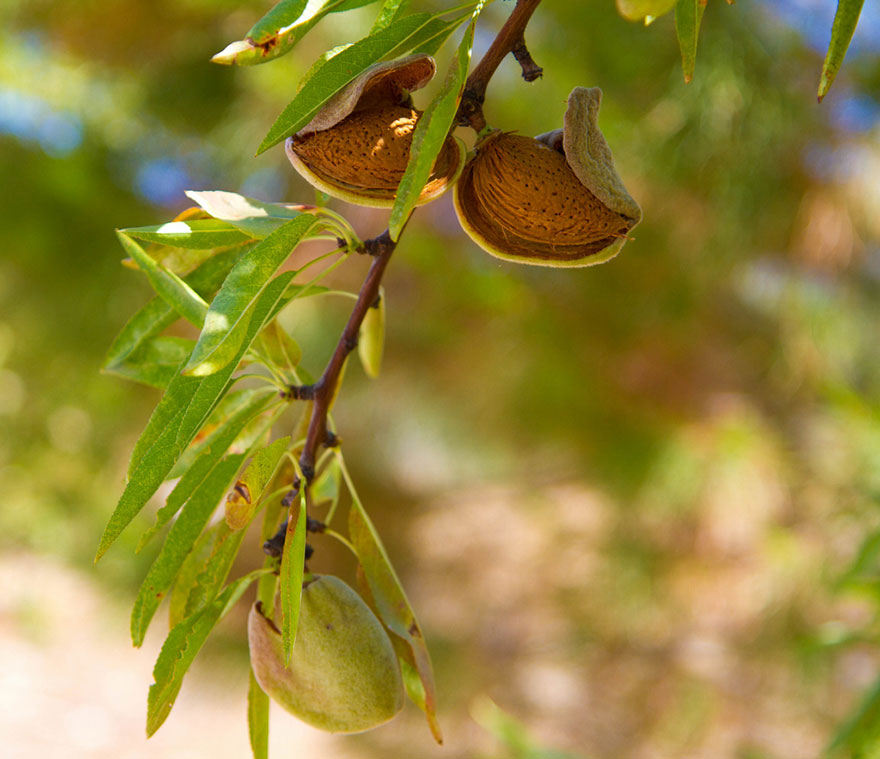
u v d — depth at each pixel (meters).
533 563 1.90
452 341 1.44
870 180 1.14
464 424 1.77
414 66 0.36
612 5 1.03
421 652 0.39
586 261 0.38
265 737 0.39
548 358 1.38
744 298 1.37
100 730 1.81
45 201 1.29
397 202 0.34
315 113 0.36
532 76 0.37
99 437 1.62
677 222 1.19
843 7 0.35
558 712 1.62
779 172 1.11
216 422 0.41
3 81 1.30
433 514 1.92
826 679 1.34
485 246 0.38
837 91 1.10
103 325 1.38
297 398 0.40
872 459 0.99
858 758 0.57
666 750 1.51
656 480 1.39
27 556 2.28
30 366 1.49
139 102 1.35
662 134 1.09
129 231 0.39
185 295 0.40
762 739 1.41
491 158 0.37
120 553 1.53
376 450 1.70
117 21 1.25
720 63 1.03
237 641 1.50
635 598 1.54
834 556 1.28
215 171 1.40
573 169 0.37
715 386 1.42
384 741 1.70
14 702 1.84
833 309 1.28
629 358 1.39
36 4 1.26
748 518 1.38
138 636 0.38
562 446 1.54
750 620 1.45
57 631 2.08
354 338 0.39
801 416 1.41
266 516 0.41
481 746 1.63
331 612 0.37
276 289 0.36
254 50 0.35
